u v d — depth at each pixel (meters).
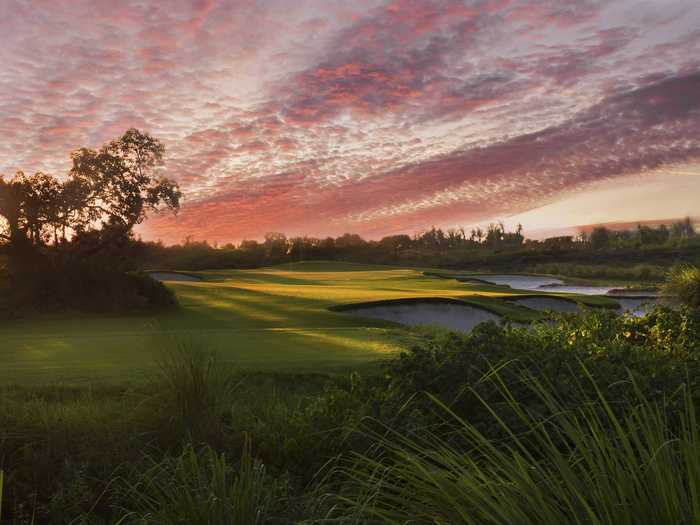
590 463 1.67
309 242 114.50
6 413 5.75
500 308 30.48
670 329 6.84
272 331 16.20
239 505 3.00
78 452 4.95
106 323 24.33
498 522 1.61
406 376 5.34
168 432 4.94
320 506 3.36
